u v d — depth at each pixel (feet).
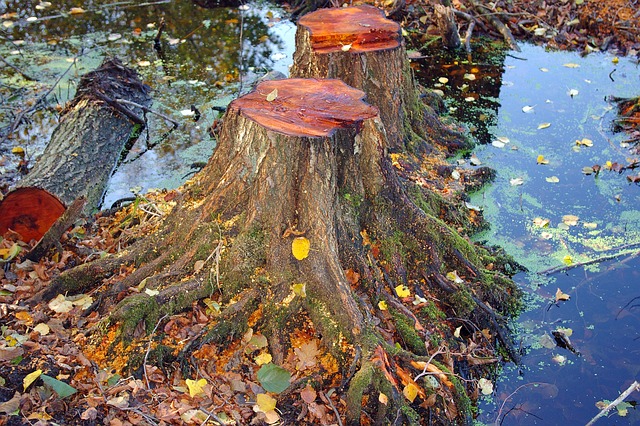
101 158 9.23
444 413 6.40
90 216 8.31
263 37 13.57
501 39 13.65
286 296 6.57
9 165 9.28
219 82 11.60
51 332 6.39
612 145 10.20
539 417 6.72
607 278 8.05
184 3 15.10
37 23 13.76
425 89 10.82
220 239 6.73
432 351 6.80
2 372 5.92
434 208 8.30
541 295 7.88
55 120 10.36
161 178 9.30
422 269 7.43
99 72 10.64
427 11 14.47
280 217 6.68
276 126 6.41
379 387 6.19
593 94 11.50
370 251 7.20
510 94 11.51
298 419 6.08
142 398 5.98
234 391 6.18
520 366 7.19
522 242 8.49
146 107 10.23
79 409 5.78
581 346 7.33
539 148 10.14
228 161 6.93
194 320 6.52
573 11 14.06
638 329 7.49
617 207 9.04
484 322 7.38
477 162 9.72
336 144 6.95
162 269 6.85
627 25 13.52
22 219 7.59
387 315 6.89
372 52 8.59
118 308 6.38
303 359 6.44
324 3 14.49
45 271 7.15
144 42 13.12
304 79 7.22
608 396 6.89
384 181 7.32
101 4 14.92
